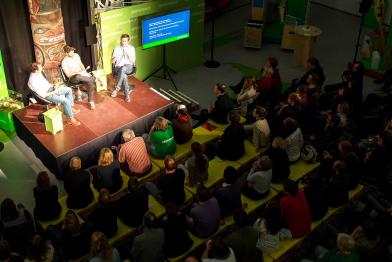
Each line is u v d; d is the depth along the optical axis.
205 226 5.99
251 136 8.05
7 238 5.91
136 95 8.84
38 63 7.88
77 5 8.74
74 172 6.38
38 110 8.25
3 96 8.48
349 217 6.79
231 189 6.23
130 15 9.20
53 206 6.25
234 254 5.47
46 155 7.47
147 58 10.00
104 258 5.12
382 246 5.65
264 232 5.86
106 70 9.43
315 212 6.34
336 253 5.48
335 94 9.38
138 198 6.05
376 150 7.32
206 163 6.72
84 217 6.57
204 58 11.52
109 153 6.57
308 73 9.10
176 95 9.64
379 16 11.23
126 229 6.22
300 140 7.37
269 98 9.02
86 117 8.13
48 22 8.24
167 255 5.85
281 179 6.94
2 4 7.97
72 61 8.30
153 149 7.49
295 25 11.64
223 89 8.30
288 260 6.26
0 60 8.19
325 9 14.41
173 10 9.80
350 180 6.66
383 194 7.30
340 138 8.19
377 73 10.80
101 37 9.03
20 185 7.52
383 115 8.70
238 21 13.67
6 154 8.11
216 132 8.20
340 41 12.60
